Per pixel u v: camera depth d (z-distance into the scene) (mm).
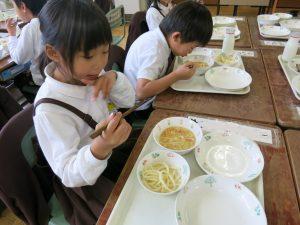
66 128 746
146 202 649
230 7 5031
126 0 4379
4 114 1293
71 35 618
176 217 571
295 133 862
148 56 1218
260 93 1100
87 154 675
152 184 681
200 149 779
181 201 612
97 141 646
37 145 833
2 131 746
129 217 617
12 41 1685
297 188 675
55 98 750
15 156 766
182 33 1143
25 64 1812
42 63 946
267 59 1421
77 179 699
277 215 612
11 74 1761
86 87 820
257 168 708
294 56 1349
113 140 641
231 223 593
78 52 642
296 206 633
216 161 751
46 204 872
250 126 903
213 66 1317
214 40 1718
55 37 639
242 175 707
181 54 1252
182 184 662
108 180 861
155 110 1000
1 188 729
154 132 827
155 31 1295
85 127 817
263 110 988
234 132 846
